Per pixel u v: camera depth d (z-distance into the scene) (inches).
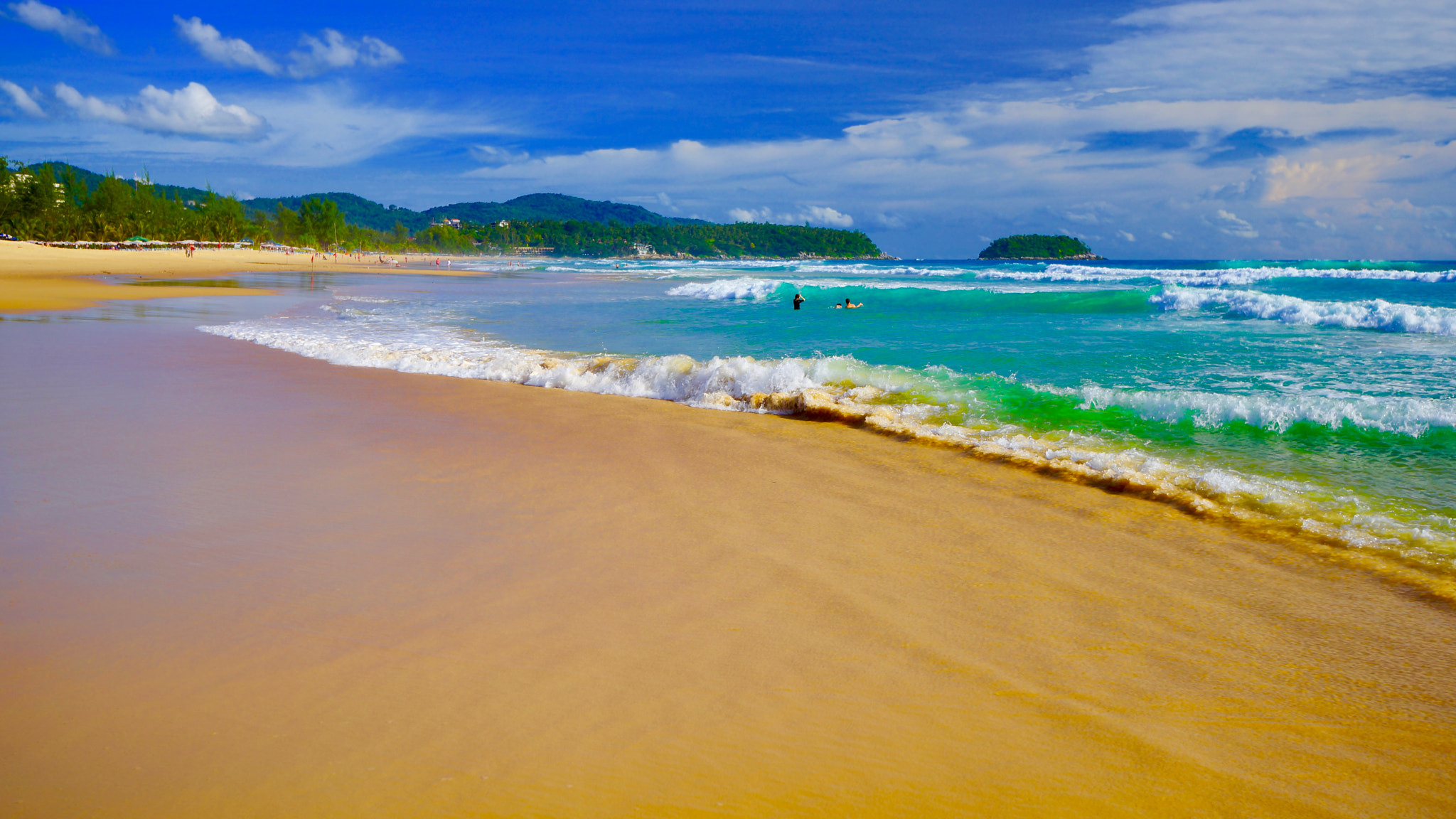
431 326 669.3
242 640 124.4
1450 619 137.9
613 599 143.6
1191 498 203.8
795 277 1812.3
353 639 125.6
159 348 489.7
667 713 106.7
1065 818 87.7
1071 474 230.1
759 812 88.2
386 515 189.6
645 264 4603.8
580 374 403.9
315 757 95.6
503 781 92.0
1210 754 100.0
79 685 110.0
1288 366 402.3
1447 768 97.1
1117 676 118.9
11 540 166.4
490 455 251.8
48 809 85.2
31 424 279.1
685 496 211.2
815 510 199.9
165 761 94.0
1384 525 182.4
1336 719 107.9
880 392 346.9
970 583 154.0
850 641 129.1
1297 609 142.6
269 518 184.9
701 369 388.8
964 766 97.0
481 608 138.6
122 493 201.8
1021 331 606.5
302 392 357.4
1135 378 374.9
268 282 1476.4
